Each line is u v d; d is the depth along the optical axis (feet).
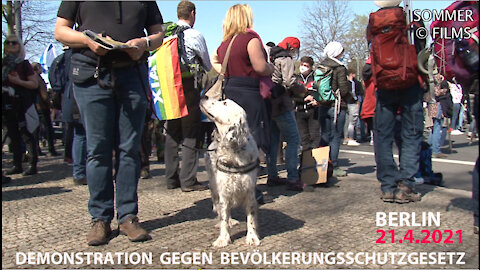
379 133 14.20
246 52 12.64
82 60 10.18
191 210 13.41
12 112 19.52
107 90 10.27
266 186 17.13
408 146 14.15
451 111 24.86
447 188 16.05
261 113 12.92
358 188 16.29
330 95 18.45
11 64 18.92
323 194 15.35
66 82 16.92
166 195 15.60
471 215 12.30
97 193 10.54
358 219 12.14
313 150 16.71
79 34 9.86
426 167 16.94
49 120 28.58
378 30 13.24
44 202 14.61
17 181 18.74
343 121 18.83
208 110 10.23
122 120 10.66
